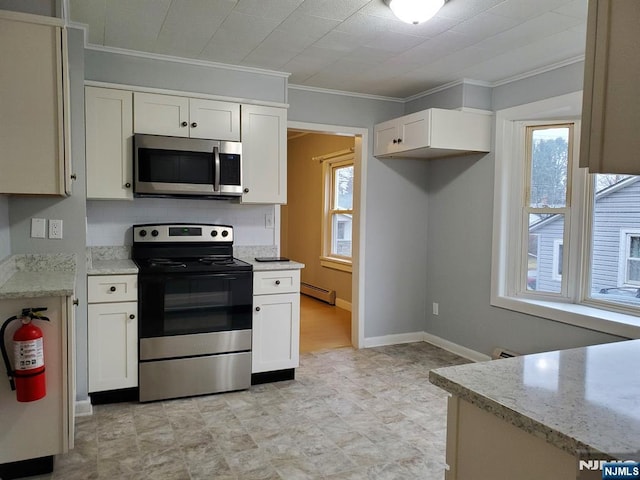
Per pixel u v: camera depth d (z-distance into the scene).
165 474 2.27
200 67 3.48
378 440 2.65
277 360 3.48
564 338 3.37
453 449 1.19
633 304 3.21
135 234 3.45
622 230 3.28
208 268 3.20
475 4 2.49
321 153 6.79
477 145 3.89
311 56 3.35
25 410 2.14
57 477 2.22
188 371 3.18
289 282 3.48
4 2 2.27
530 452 0.98
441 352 4.34
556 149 3.69
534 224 3.81
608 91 0.80
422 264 4.71
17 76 2.18
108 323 2.98
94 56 3.20
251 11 2.62
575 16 2.64
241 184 3.47
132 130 3.20
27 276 2.50
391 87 4.15
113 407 3.02
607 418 0.95
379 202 4.49
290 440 2.63
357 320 4.46
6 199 2.56
